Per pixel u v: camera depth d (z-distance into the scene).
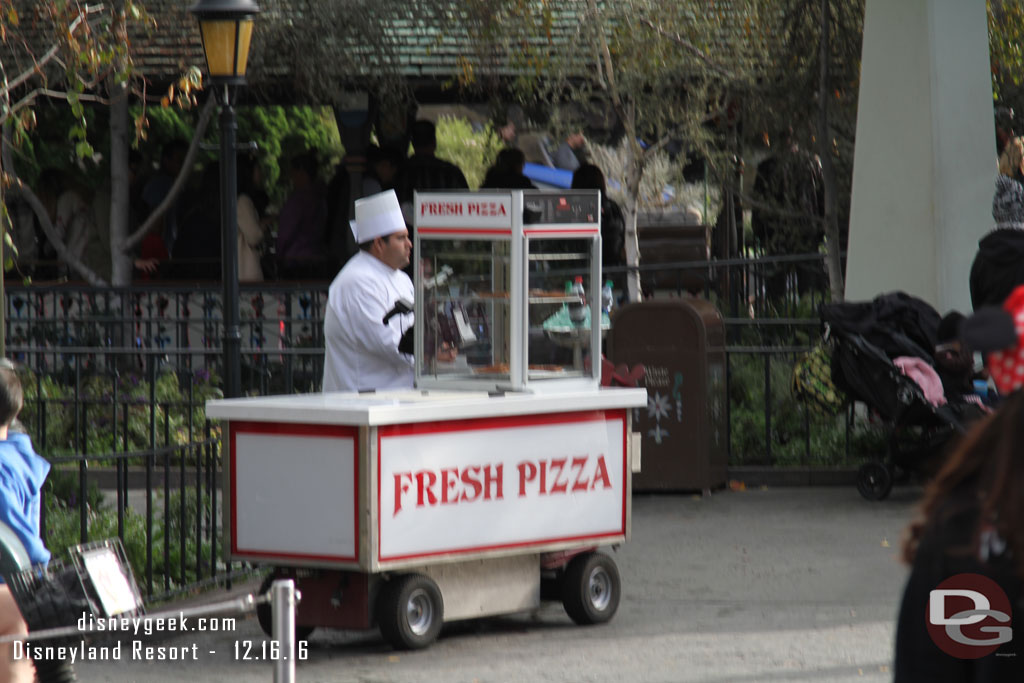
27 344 54.91
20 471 21.31
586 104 63.56
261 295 57.84
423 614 27.19
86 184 70.62
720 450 43.31
